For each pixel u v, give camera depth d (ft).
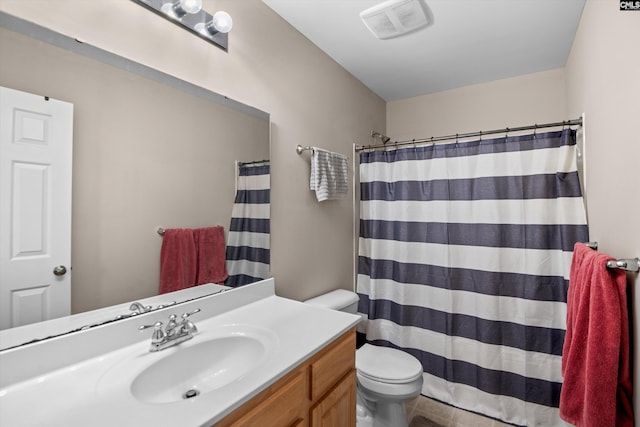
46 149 2.86
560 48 6.71
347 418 3.95
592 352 3.26
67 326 2.99
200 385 3.37
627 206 3.33
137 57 3.57
